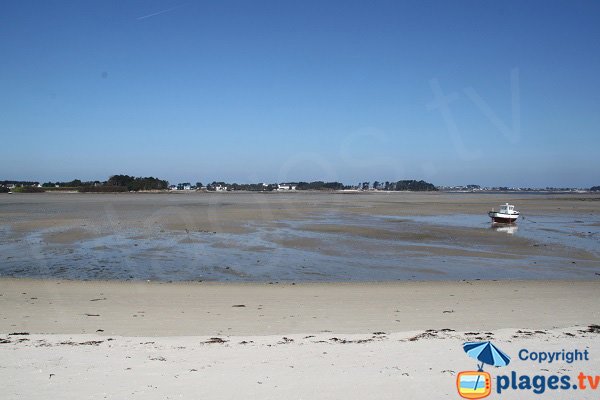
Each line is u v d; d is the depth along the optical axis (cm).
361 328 1000
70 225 3656
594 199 11381
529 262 2209
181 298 1367
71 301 1316
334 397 580
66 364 694
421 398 581
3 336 884
